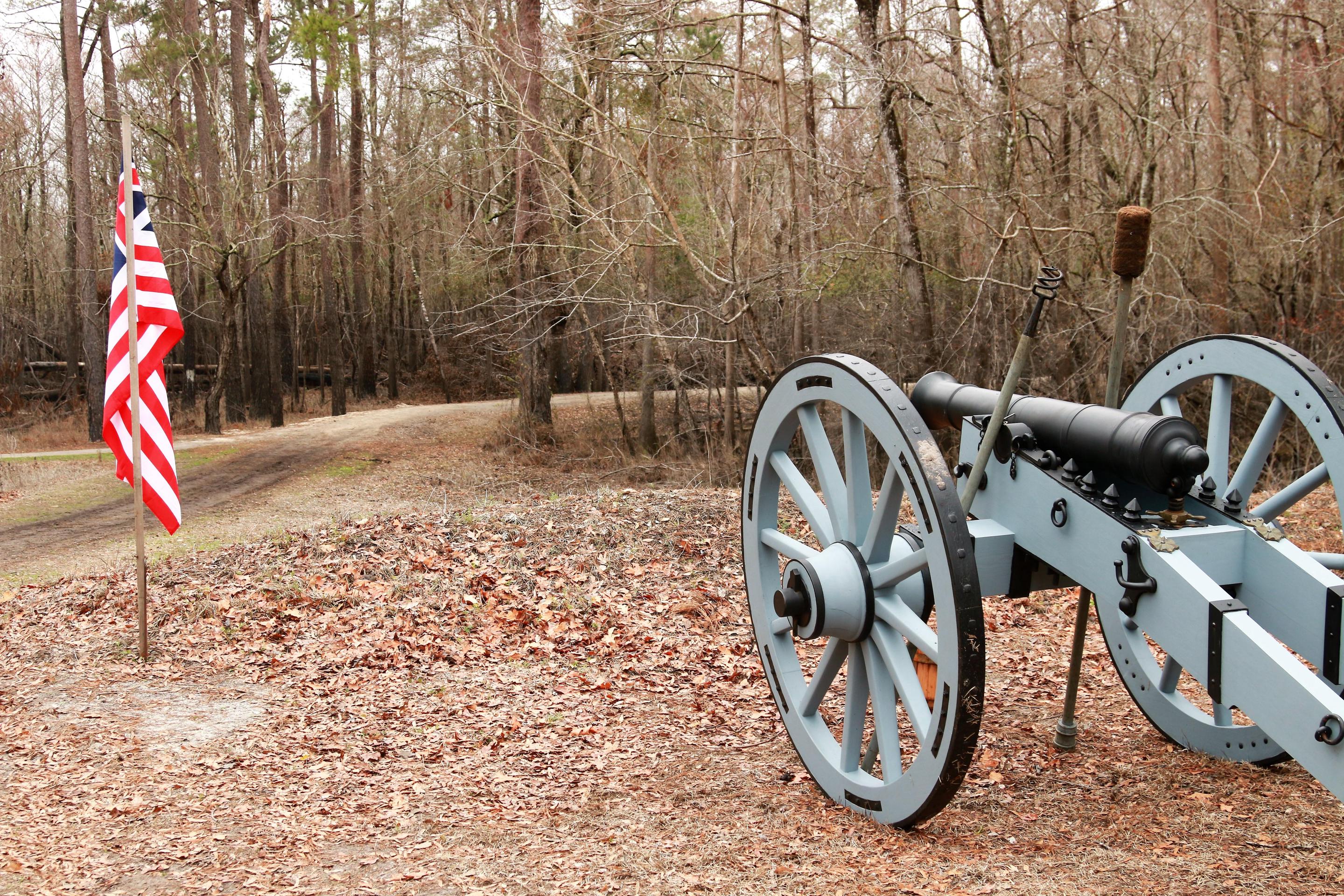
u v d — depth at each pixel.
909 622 3.38
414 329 42.16
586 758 4.68
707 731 5.01
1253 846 3.25
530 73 17.86
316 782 4.51
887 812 3.53
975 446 3.97
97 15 30.94
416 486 19.14
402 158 25.38
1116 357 3.82
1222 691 2.95
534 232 21.23
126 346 6.83
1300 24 16.59
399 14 27.53
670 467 19.83
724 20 16.62
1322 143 15.48
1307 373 3.82
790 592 3.70
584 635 6.64
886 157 16.12
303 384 44.94
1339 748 2.62
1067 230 14.53
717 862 3.37
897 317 17.95
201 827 4.04
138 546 6.60
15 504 16.31
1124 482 3.74
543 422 25.11
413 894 3.32
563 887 3.28
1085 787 3.92
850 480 3.67
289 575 7.92
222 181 27.02
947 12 16.41
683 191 19.06
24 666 6.56
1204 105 15.71
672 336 16.42
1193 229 15.06
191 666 6.39
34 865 3.69
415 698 5.66
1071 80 15.54
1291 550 3.29
